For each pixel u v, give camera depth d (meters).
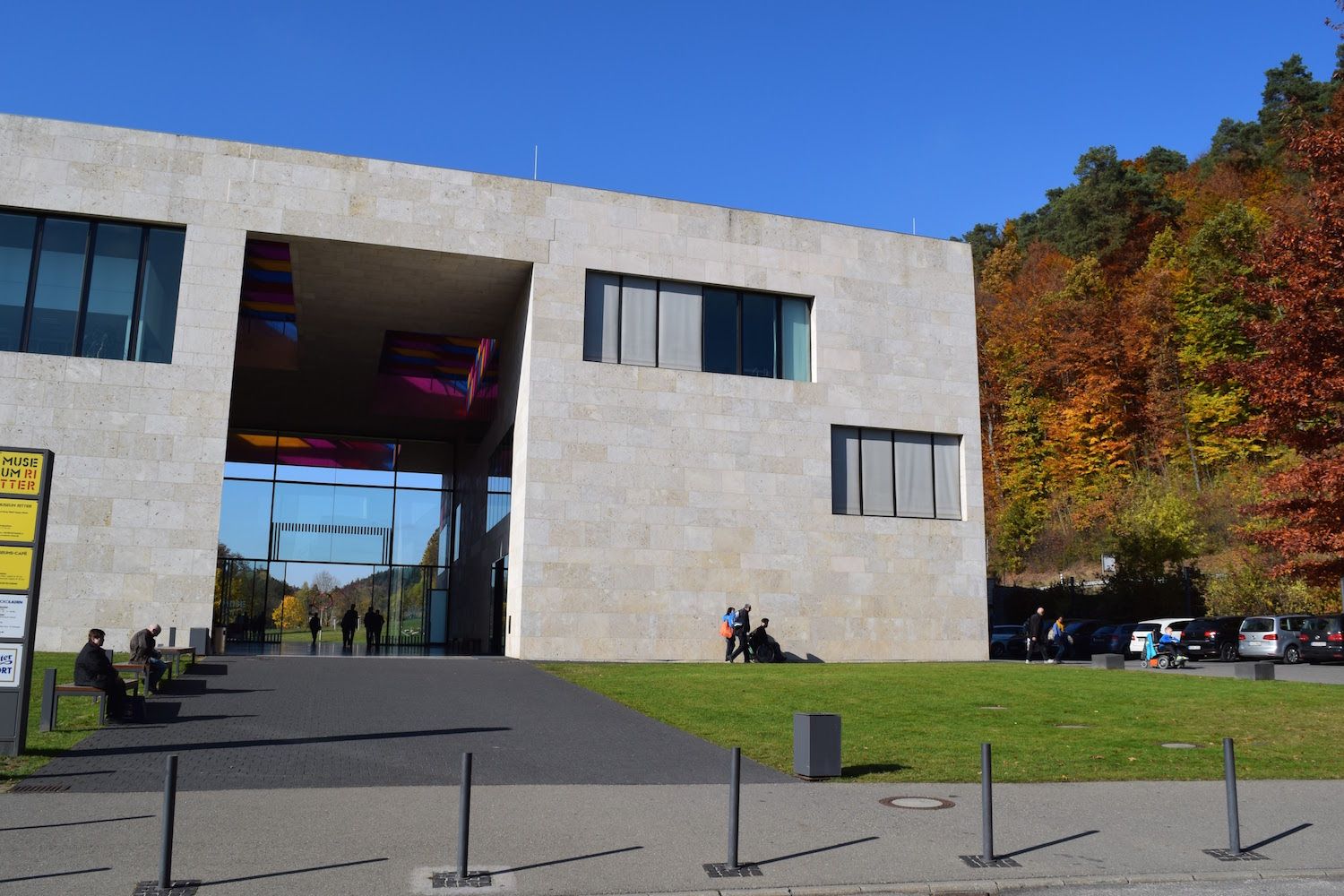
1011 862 8.99
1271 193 74.19
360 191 29.27
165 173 27.86
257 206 28.34
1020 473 73.00
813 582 32.09
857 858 8.98
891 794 11.86
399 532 47.53
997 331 81.56
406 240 29.41
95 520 26.06
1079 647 43.91
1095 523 64.88
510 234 30.48
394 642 46.16
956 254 35.94
